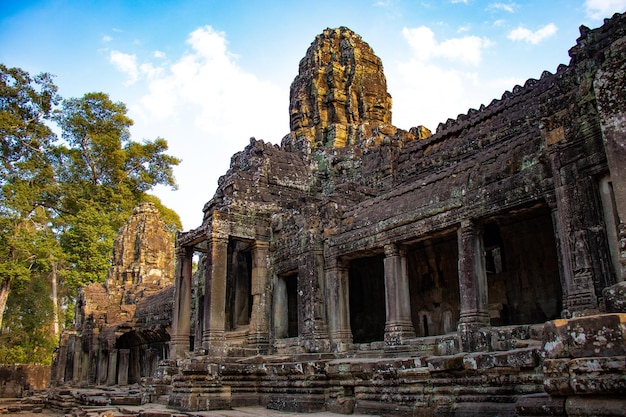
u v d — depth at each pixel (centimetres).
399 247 1853
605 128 930
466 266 1563
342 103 3453
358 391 1334
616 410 575
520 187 1444
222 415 1434
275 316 2328
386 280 1848
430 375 1113
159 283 4309
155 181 5722
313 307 2055
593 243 1186
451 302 2020
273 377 1681
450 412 1035
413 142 2630
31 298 4941
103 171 5350
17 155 5009
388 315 1825
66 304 5972
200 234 2389
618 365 582
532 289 1766
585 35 1394
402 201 1864
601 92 948
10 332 5041
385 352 1770
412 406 1146
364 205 2084
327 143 3344
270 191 2645
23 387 4131
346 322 2033
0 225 4028
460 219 1605
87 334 3706
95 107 5391
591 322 627
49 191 4834
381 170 2567
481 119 2262
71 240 4556
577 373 620
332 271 2075
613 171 905
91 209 4691
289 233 2320
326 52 3631
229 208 2369
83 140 5316
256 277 2373
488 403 976
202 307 2831
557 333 655
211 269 2245
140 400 2103
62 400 2517
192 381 1684
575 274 1209
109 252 4641
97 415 1633
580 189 1234
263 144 2862
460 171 1712
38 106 5125
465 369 1034
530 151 1470
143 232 4484
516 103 2148
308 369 1482
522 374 939
